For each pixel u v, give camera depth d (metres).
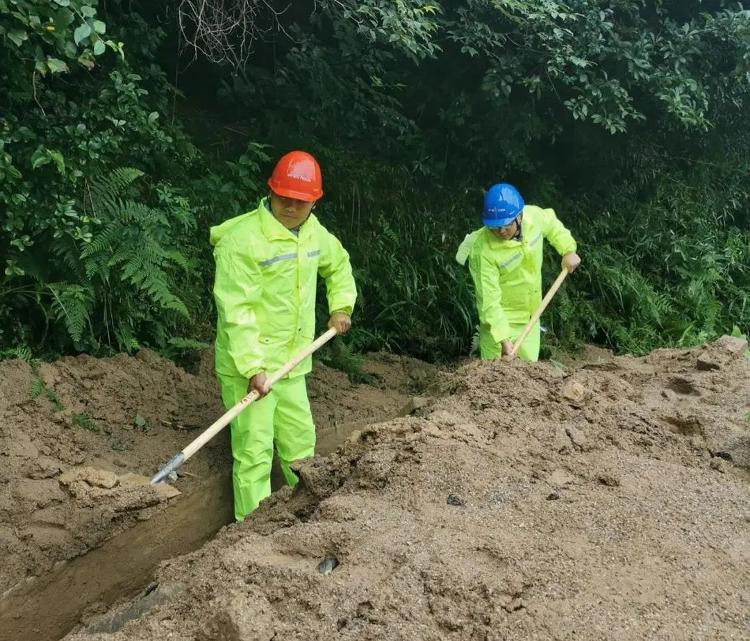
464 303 8.97
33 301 5.91
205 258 7.43
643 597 2.45
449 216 9.73
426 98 9.95
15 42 4.74
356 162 9.30
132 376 5.75
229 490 4.96
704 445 3.91
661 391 4.81
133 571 4.27
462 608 2.35
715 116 11.17
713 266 10.79
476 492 3.07
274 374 4.51
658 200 11.12
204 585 2.55
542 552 2.67
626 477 3.32
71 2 4.72
